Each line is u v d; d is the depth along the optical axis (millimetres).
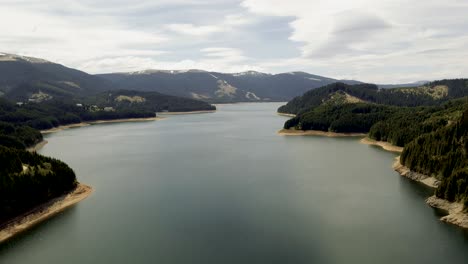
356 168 165500
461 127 140625
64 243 91000
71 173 131000
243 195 125438
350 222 100125
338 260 79750
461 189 105938
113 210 113000
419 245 86000
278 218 103875
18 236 96250
